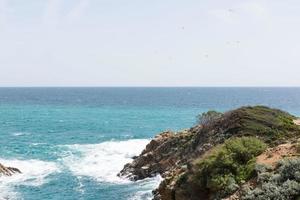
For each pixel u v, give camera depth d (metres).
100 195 42.31
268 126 39.28
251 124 39.38
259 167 25.27
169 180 32.03
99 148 69.12
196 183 27.70
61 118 123.75
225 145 29.98
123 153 63.81
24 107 169.12
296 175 22.58
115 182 47.41
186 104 190.00
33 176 50.69
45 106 175.88
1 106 174.25
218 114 50.78
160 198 33.66
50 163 57.66
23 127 99.94
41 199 41.69
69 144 74.25
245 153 28.00
